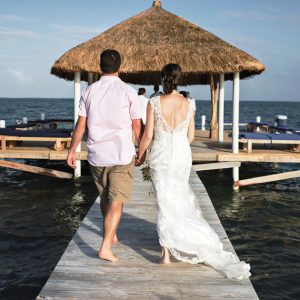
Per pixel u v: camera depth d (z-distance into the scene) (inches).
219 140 544.1
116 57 144.3
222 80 535.8
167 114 150.4
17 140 444.8
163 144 151.8
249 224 333.7
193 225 157.5
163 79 150.9
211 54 407.5
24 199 398.9
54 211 361.4
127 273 151.9
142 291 138.3
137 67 400.5
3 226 321.1
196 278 148.8
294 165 617.0
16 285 221.9
